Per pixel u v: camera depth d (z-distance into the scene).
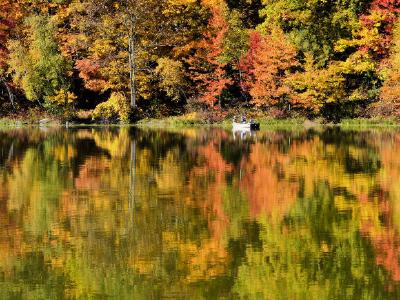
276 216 24.98
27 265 19.27
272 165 38.59
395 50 73.44
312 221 24.14
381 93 73.50
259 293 17.03
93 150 47.12
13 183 32.50
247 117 75.25
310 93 72.38
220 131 65.44
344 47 76.31
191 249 20.64
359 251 20.31
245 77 76.56
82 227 23.38
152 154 44.44
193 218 24.67
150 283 17.81
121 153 45.16
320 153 44.28
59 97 76.12
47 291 17.34
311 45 74.56
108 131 65.81
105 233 22.56
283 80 73.94
